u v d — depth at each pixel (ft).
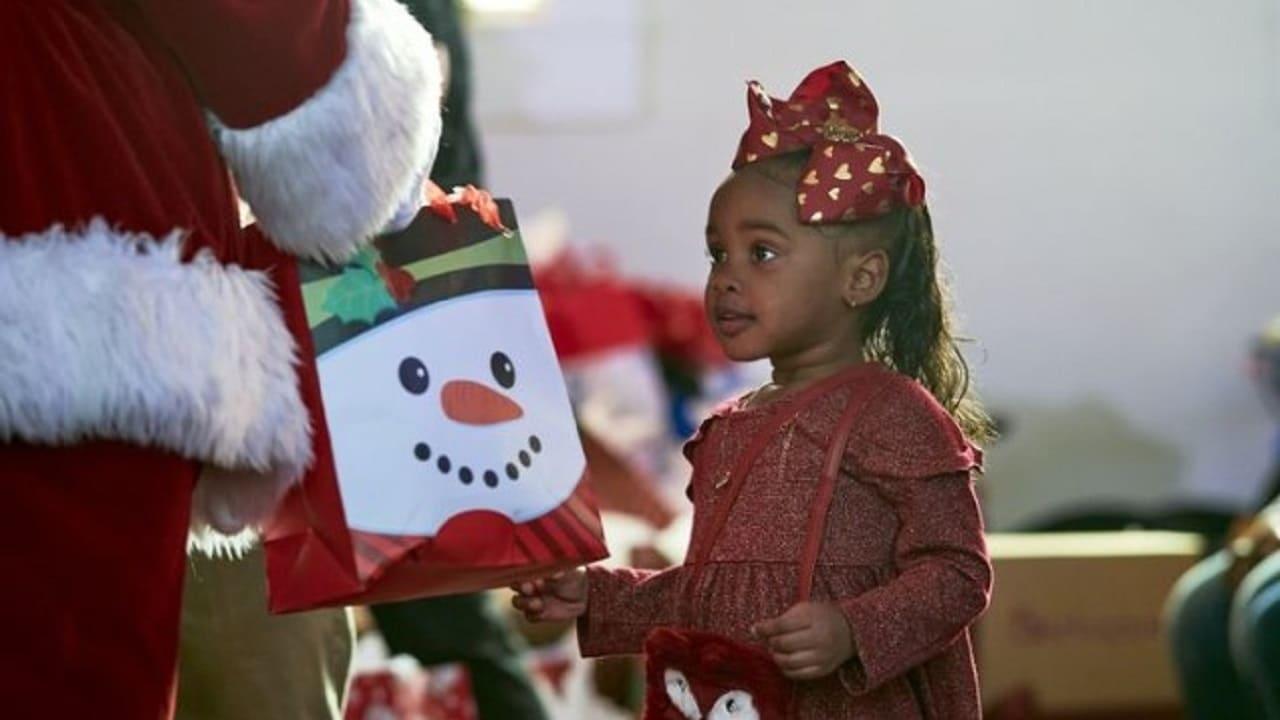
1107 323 33.35
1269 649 14.92
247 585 12.57
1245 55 33.04
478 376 10.67
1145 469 33.42
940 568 10.78
